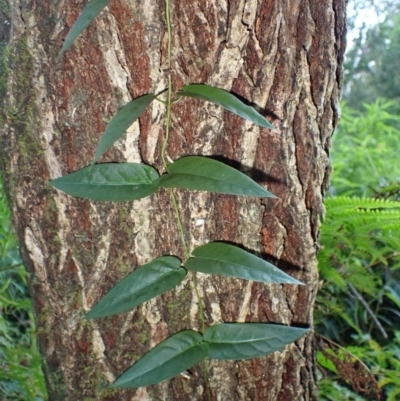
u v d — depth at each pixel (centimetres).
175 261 62
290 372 75
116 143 64
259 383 73
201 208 66
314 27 67
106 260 67
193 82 64
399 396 99
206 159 59
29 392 87
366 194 141
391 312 120
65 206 66
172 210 66
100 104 64
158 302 69
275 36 64
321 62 68
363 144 160
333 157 163
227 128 66
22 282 109
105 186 60
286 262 72
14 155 66
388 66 283
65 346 71
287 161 69
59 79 63
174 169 60
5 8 64
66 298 69
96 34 62
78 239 67
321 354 97
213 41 63
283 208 70
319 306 112
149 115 64
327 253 104
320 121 71
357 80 293
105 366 71
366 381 95
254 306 71
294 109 68
